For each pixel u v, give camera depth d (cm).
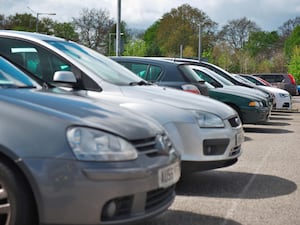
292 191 725
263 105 1460
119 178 409
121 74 756
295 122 1922
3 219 421
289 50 8919
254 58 8919
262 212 614
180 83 1015
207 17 8838
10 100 438
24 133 412
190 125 675
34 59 728
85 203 400
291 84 4209
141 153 436
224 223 566
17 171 412
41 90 510
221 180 790
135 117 479
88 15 6556
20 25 6794
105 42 6550
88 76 699
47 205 401
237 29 8906
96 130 420
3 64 555
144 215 430
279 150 1123
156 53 8594
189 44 8662
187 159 672
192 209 620
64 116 424
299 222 576
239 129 750
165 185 455
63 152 404
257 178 811
